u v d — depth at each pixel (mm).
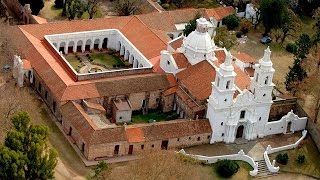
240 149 191000
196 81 199875
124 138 180125
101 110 193000
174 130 186375
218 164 182875
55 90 195625
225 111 188625
